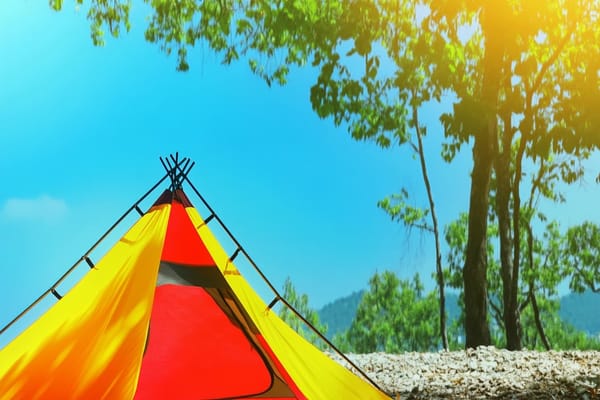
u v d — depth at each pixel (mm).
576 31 17922
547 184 24000
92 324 6082
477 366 12625
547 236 32062
